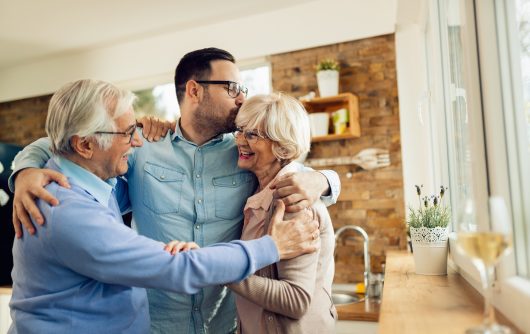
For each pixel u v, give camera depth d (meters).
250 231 1.40
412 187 3.12
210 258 1.14
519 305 0.91
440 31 2.11
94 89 1.23
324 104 3.43
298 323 1.28
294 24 3.55
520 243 1.05
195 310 1.50
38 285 1.18
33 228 1.15
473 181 1.19
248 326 1.35
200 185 1.56
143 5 3.44
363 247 3.29
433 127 2.83
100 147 1.24
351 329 2.38
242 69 3.84
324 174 1.40
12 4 3.33
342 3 3.40
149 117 1.70
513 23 1.08
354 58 3.40
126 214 1.77
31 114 4.57
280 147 1.42
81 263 1.11
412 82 3.17
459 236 0.85
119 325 1.24
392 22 3.25
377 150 3.29
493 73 1.12
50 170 1.21
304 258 1.27
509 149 1.09
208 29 3.84
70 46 4.18
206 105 1.58
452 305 1.19
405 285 1.51
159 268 1.12
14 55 4.35
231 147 1.63
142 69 4.10
